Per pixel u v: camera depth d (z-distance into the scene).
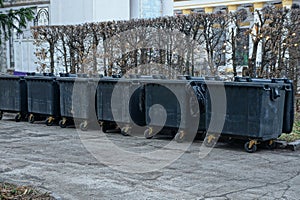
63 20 14.90
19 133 8.05
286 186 4.64
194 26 9.84
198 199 4.23
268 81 6.75
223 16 9.64
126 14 14.92
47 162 5.73
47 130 8.38
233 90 6.44
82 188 4.59
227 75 9.76
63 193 4.42
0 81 9.75
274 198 4.24
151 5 15.45
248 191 4.47
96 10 14.12
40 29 12.22
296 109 9.59
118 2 14.68
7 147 6.73
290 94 6.77
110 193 4.43
